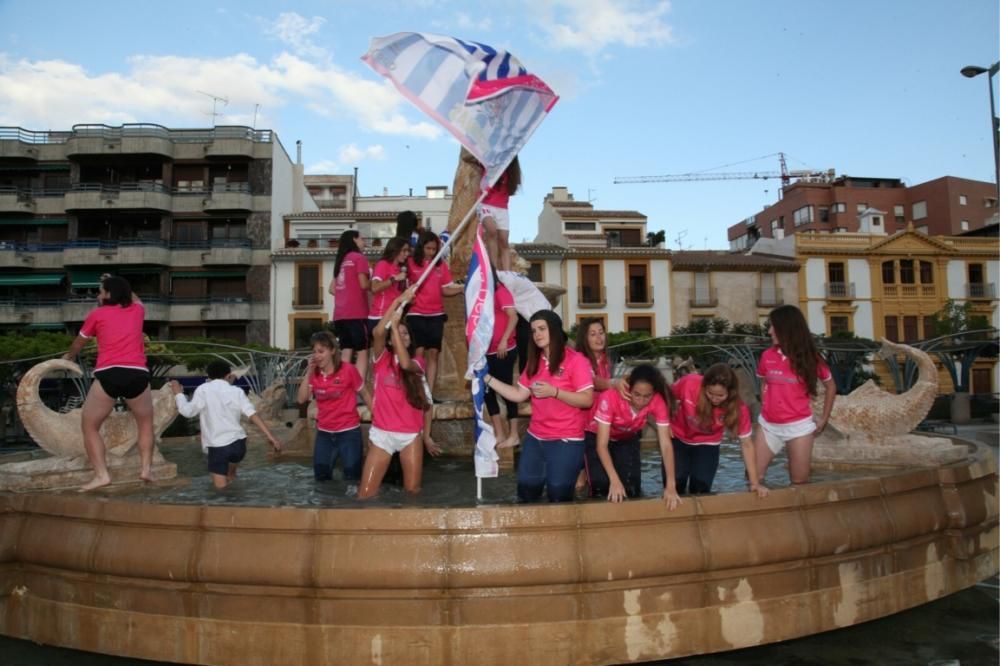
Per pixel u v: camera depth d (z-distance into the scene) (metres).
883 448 7.43
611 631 4.57
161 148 43.41
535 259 44.00
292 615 4.50
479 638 4.44
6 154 42.84
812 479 6.75
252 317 42.78
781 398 6.10
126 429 7.30
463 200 9.37
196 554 4.56
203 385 7.00
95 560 4.76
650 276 44.75
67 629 4.92
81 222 43.41
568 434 5.41
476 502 5.81
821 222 65.12
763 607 4.91
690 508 4.78
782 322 6.11
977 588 6.02
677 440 6.04
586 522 4.59
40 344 28.38
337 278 8.56
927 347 26.80
